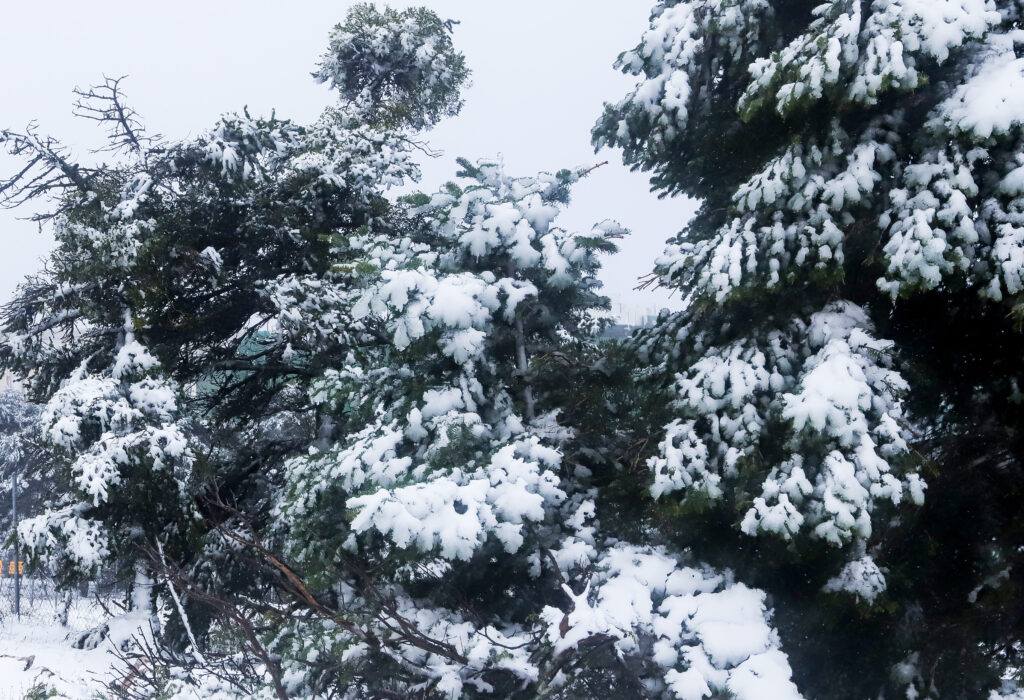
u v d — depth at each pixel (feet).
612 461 29.19
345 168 56.85
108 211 49.57
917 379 24.75
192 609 40.45
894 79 23.41
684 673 20.11
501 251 29.43
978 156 23.45
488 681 23.20
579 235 28.99
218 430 55.47
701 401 25.58
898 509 24.48
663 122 29.50
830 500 21.66
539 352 30.58
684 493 24.85
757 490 24.04
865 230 25.54
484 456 25.89
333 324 48.78
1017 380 26.09
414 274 25.94
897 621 25.20
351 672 23.65
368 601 25.29
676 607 22.17
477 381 27.71
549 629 21.09
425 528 22.26
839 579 23.58
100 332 50.03
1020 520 25.86
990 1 24.93
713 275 25.59
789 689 19.40
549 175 30.91
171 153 53.21
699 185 33.65
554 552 25.82
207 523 41.98
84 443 44.14
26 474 53.47
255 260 56.54
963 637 25.75
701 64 30.12
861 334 24.54
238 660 28.37
